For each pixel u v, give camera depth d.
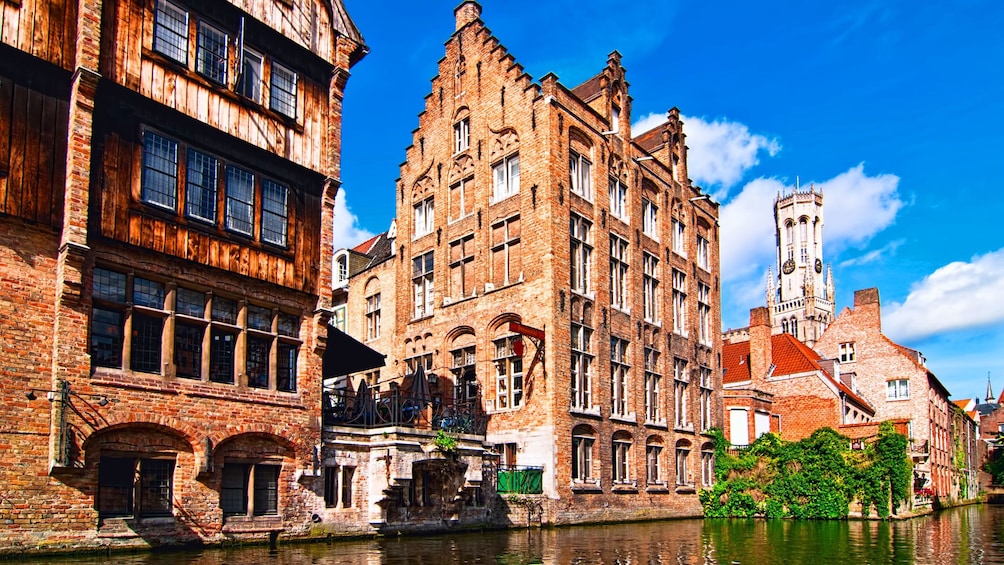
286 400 18.56
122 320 15.84
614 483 30.00
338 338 23.73
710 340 39.12
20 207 14.40
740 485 35.19
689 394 36.16
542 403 27.61
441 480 22.06
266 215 18.86
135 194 16.19
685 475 35.12
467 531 22.86
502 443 28.73
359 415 21.47
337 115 20.84
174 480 16.23
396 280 35.03
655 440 32.97
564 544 19.56
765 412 42.38
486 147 31.55
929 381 50.31
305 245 19.69
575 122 30.75
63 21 15.38
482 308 30.50
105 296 15.59
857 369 51.25
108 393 15.17
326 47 20.86
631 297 32.72
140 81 16.48
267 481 18.08
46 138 14.94
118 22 16.23
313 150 20.14
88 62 15.41
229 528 16.97
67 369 14.62
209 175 17.70
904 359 49.69
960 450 65.69
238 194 18.27
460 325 31.31
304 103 20.14
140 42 16.59
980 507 56.62
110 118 15.95
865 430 36.94
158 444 16.02
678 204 38.06
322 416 20.69
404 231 35.03
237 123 18.31
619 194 33.34
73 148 15.05
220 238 17.69
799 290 142.00
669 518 32.72
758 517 34.56
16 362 14.08
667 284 35.69
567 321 28.61
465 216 32.12
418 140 35.09
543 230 28.64
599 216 31.27
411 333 33.69
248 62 18.94
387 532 20.39
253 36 19.09
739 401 40.94
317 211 20.16
